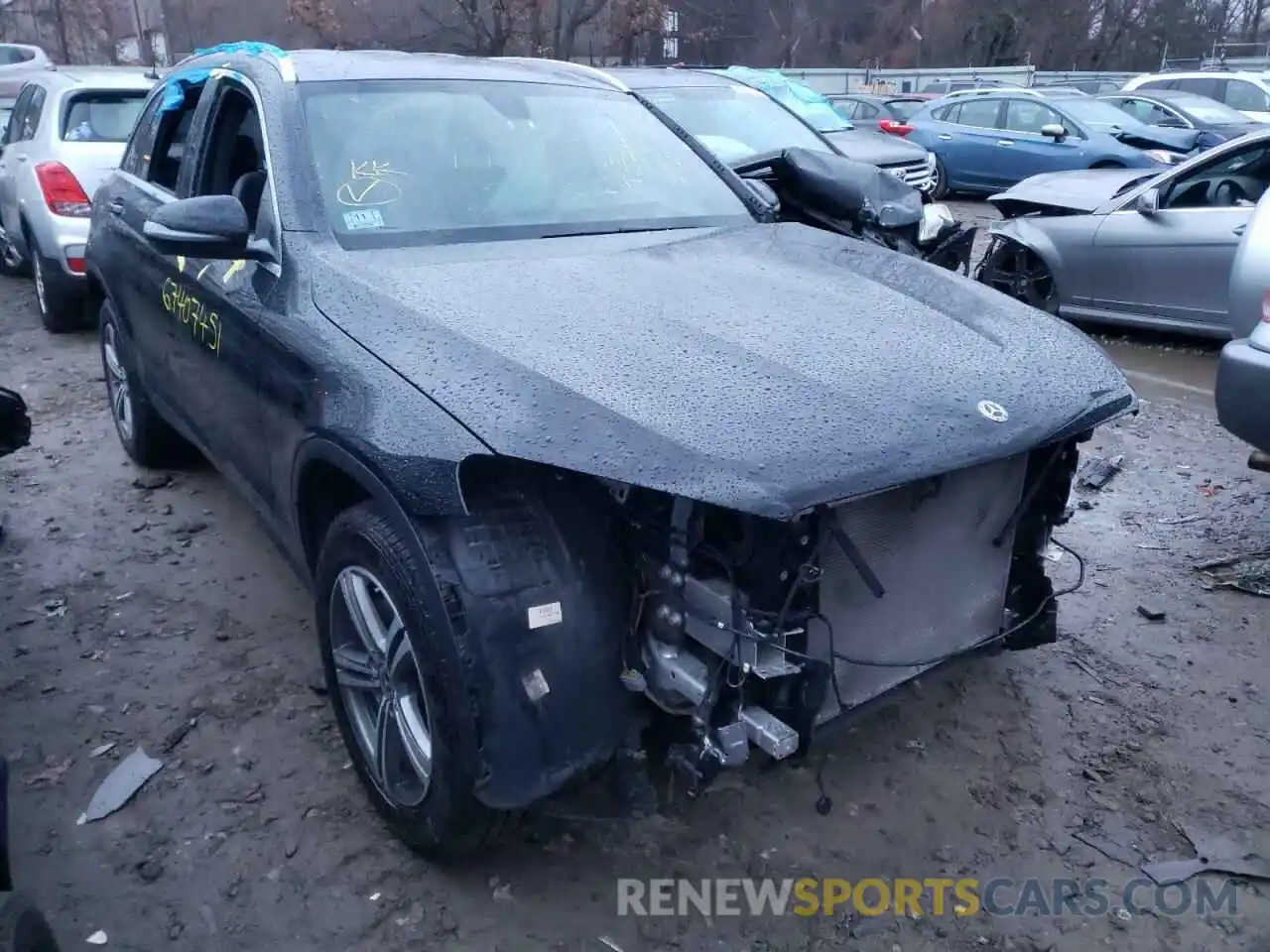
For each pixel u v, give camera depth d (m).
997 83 25.23
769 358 2.62
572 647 2.47
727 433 2.31
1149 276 7.65
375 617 2.82
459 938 2.65
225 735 3.40
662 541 2.48
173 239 3.12
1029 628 3.18
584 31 26.56
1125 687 3.68
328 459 2.75
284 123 3.48
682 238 3.57
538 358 2.52
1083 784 3.20
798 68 31.22
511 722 2.42
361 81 3.72
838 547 2.58
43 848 2.92
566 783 2.50
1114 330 8.48
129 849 2.92
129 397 5.14
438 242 3.29
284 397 3.04
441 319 2.70
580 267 3.15
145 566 4.48
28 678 3.68
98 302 6.82
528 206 3.54
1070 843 2.98
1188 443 6.03
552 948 2.63
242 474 3.71
